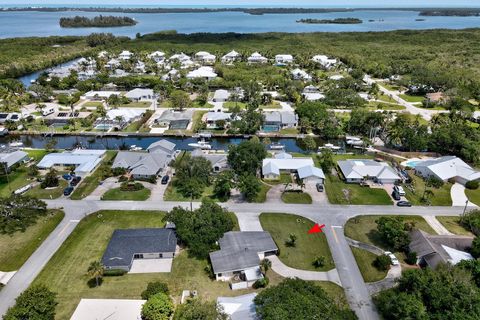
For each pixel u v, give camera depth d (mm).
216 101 165375
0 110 147375
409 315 48125
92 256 66000
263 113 140750
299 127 135625
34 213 77875
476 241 64750
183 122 134875
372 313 54656
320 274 62719
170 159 104875
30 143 122500
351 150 119125
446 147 112500
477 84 180500
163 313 51188
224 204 83625
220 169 100188
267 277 61688
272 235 72812
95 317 51719
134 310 53000
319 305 46312
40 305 48594
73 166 99562
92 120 136375
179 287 59250
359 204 84750
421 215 80812
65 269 62625
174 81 194375
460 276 52062
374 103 168125
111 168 97188
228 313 51125
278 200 85875
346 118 144750
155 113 148500
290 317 44031
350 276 62375
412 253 65125
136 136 126938
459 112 145625
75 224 75438
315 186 92375
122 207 81750
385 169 95625
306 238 72312
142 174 93500
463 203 86188
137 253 64875
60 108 152500
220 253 64375
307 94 168000
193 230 67500
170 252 65625
